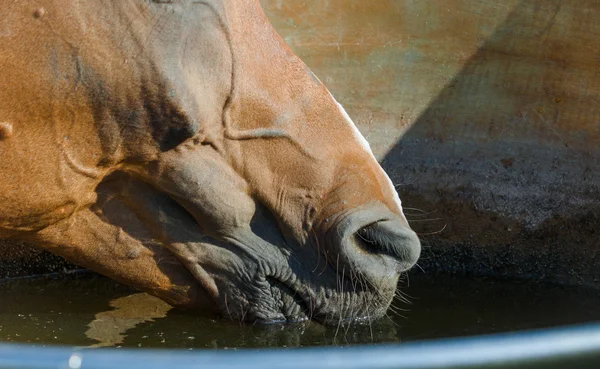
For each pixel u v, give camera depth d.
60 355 2.23
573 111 7.73
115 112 4.48
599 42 7.51
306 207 5.15
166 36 4.40
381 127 8.30
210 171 4.86
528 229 7.70
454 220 7.89
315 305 5.40
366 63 8.33
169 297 5.48
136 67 4.38
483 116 8.05
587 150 7.70
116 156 4.68
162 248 5.25
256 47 4.76
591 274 7.46
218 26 4.54
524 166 7.86
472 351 2.20
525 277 7.67
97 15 4.30
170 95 4.45
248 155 4.93
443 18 8.11
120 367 2.21
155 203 5.04
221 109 4.70
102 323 5.91
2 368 2.21
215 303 5.51
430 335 5.93
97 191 4.91
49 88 4.32
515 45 7.89
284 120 4.90
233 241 5.23
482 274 7.77
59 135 4.49
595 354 2.28
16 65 4.25
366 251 5.28
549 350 2.23
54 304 6.45
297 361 2.22
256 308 5.43
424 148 8.17
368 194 5.16
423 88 8.23
